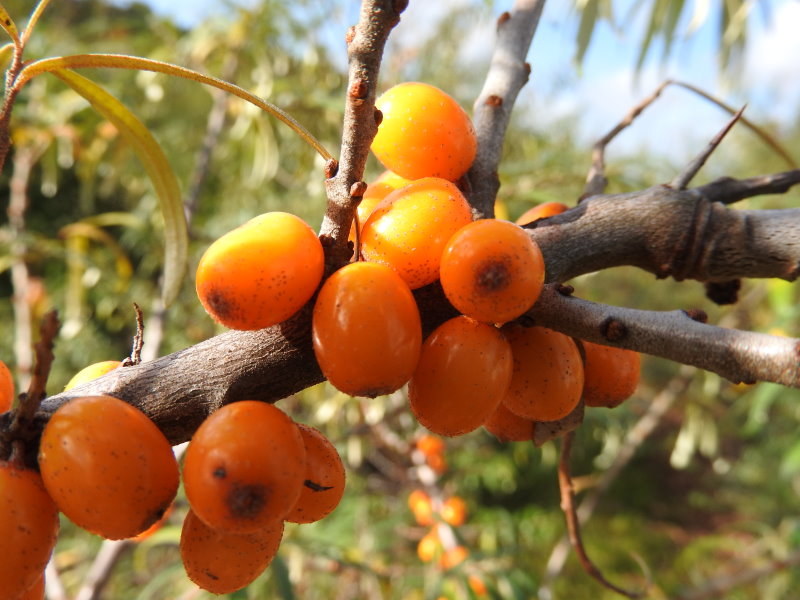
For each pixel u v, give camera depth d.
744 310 0.29
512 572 0.16
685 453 0.29
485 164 0.06
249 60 0.23
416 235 0.05
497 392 0.05
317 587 0.26
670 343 0.05
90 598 0.13
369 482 0.27
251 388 0.05
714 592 0.24
